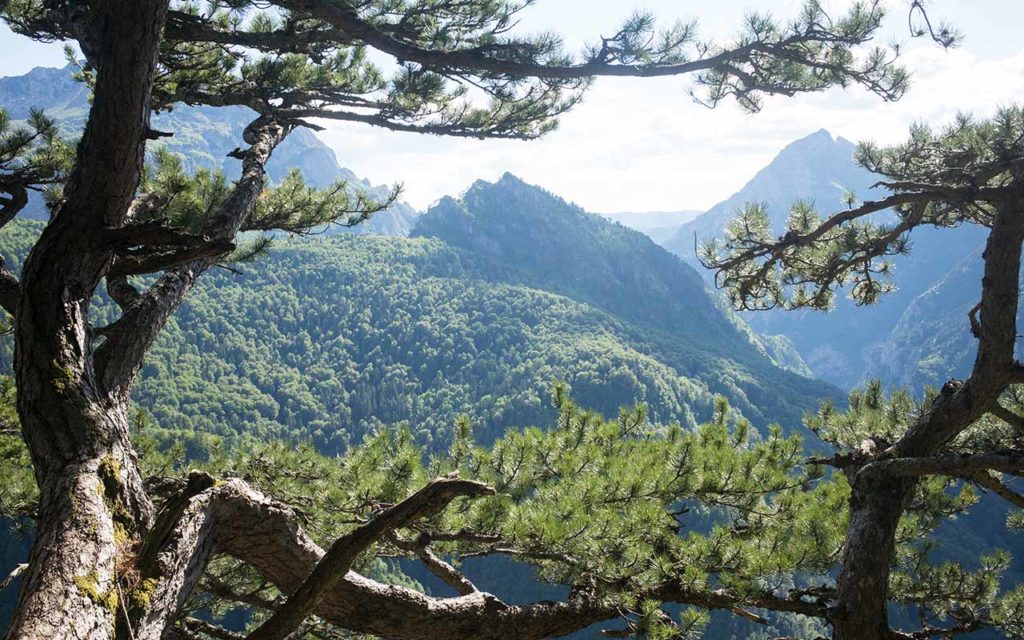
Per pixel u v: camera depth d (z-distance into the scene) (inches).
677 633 139.7
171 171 191.2
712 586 159.3
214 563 191.9
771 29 167.9
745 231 244.7
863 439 210.7
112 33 109.8
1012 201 178.2
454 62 161.8
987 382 180.1
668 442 202.8
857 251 234.4
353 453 187.6
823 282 246.8
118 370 117.4
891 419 209.9
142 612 74.9
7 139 189.6
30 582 73.3
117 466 93.7
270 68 224.1
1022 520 215.3
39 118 196.2
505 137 244.7
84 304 113.6
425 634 107.8
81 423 97.0
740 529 187.8
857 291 269.7
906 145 235.0
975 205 215.6
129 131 112.8
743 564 163.2
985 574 202.8
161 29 112.2
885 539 176.1
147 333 125.5
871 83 182.4
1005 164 193.6
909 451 188.4
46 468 92.2
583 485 180.7
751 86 179.9
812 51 177.8
